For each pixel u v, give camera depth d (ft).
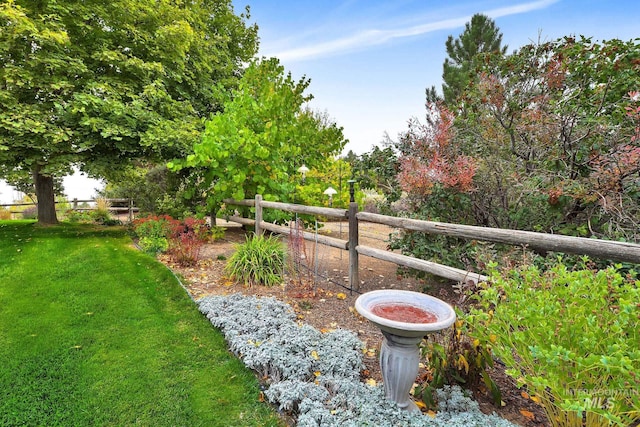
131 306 11.59
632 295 4.90
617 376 4.38
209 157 21.56
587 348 4.54
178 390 7.09
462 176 10.75
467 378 6.48
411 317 5.86
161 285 13.64
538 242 7.10
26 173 24.09
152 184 31.89
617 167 8.63
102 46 23.58
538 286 6.05
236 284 13.82
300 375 7.13
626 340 4.48
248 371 7.77
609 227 8.65
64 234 23.47
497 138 12.71
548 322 5.01
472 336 6.07
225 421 6.20
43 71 21.70
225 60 34.88
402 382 5.84
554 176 10.19
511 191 10.97
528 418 5.96
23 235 22.81
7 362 8.12
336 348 8.07
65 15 22.16
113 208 39.11
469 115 14.01
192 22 29.25
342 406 6.17
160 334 9.59
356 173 17.72
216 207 25.20
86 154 24.47
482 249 9.50
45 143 21.57
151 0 24.71
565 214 10.13
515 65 14.05
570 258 8.54
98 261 16.75
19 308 11.41
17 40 20.67
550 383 4.53
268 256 14.38
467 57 40.91
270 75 27.71
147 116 22.88
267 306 10.87
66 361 8.19
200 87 30.91
